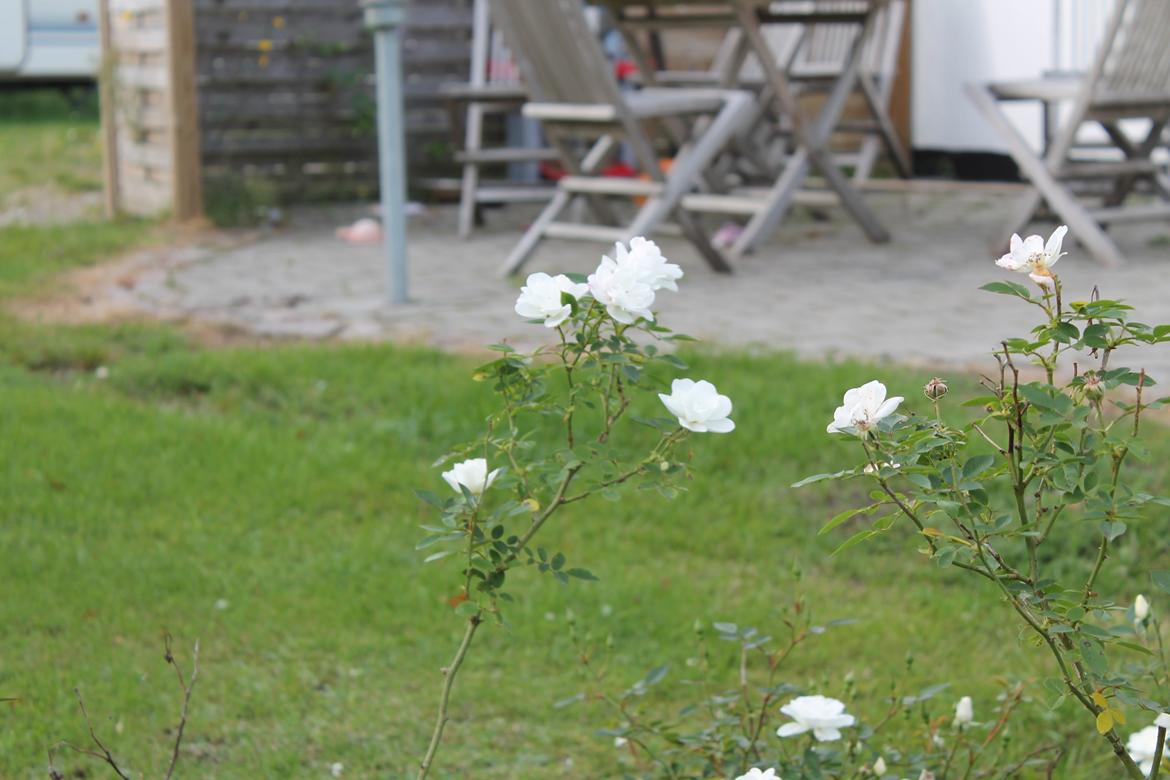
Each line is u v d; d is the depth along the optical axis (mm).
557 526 4496
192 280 8359
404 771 3107
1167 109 8375
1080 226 8141
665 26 9523
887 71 11312
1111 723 1876
